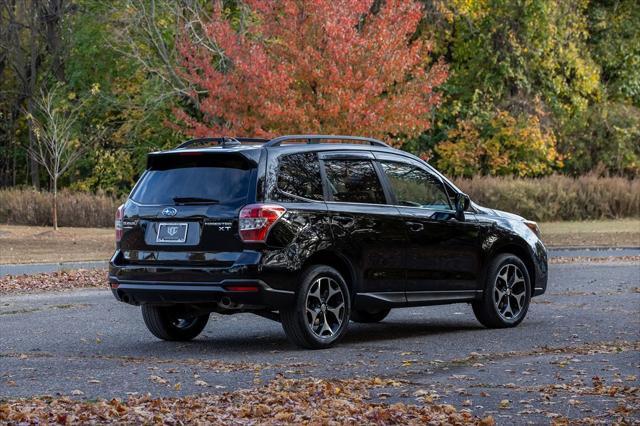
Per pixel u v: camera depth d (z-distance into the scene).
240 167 11.94
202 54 38.50
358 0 32.97
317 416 7.75
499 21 52.53
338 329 12.33
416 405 8.52
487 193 47.09
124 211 12.52
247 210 11.67
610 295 18.30
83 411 8.05
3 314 15.83
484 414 8.16
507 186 47.16
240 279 11.59
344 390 9.09
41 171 58.38
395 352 11.87
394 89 34.38
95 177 53.66
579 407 8.39
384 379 9.92
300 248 11.91
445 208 13.73
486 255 13.97
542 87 53.22
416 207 13.34
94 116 54.41
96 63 53.56
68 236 37.72
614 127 54.12
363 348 12.24
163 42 49.56
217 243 11.80
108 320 15.14
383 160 13.16
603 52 56.62
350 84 32.38
